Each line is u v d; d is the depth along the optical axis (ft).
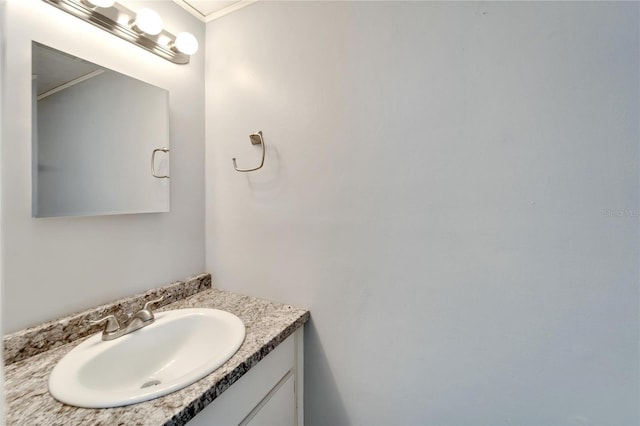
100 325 3.04
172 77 3.91
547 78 2.39
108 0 3.00
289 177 3.63
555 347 2.45
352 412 3.35
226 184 4.20
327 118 3.34
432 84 2.79
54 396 2.02
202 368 2.29
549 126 2.40
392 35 2.96
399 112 2.95
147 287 3.66
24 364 2.43
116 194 3.28
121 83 3.32
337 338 3.39
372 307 3.18
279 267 3.76
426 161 2.84
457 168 2.72
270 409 2.97
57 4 2.78
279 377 3.12
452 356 2.82
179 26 3.98
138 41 3.46
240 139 4.04
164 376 2.94
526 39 2.44
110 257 3.26
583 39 2.28
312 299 3.53
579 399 2.39
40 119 2.67
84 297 3.04
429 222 2.86
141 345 2.93
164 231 3.86
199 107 4.32
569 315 2.40
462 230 2.72
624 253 2.23
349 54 3.19
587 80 2.28
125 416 1.86
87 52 3.04
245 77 3.96
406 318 3.01
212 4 4.04
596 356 2.33
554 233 2.41
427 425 2.96
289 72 3.59
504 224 2.57
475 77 2.63
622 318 2.25
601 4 2.22
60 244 2.84
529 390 2.55
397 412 3.10
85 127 3.01
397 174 2.98
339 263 3.34
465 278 2.73
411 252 2.95
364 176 3.15
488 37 2.57
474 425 2.76
